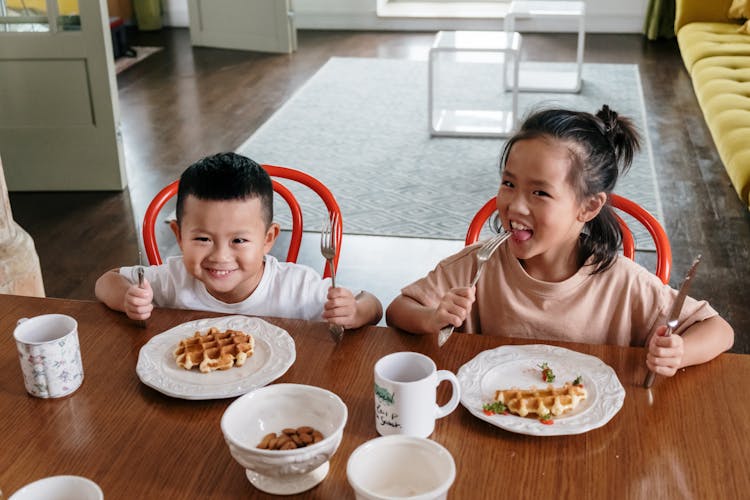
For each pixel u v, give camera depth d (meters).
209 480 1.04
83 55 3.70
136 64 6.20
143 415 1.17
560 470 1.05
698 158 4.15
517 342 1.34
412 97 5.28
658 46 6.37
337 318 1.34
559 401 1.14
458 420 1.15
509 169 1.32
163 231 3.49
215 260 1.40
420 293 1.49
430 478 0.96
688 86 5.35
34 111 3.80
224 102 5.27
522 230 1.33
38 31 3.69
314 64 6.13
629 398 1.20
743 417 1.16
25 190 3.92
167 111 5.11
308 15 7.18
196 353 1.26
